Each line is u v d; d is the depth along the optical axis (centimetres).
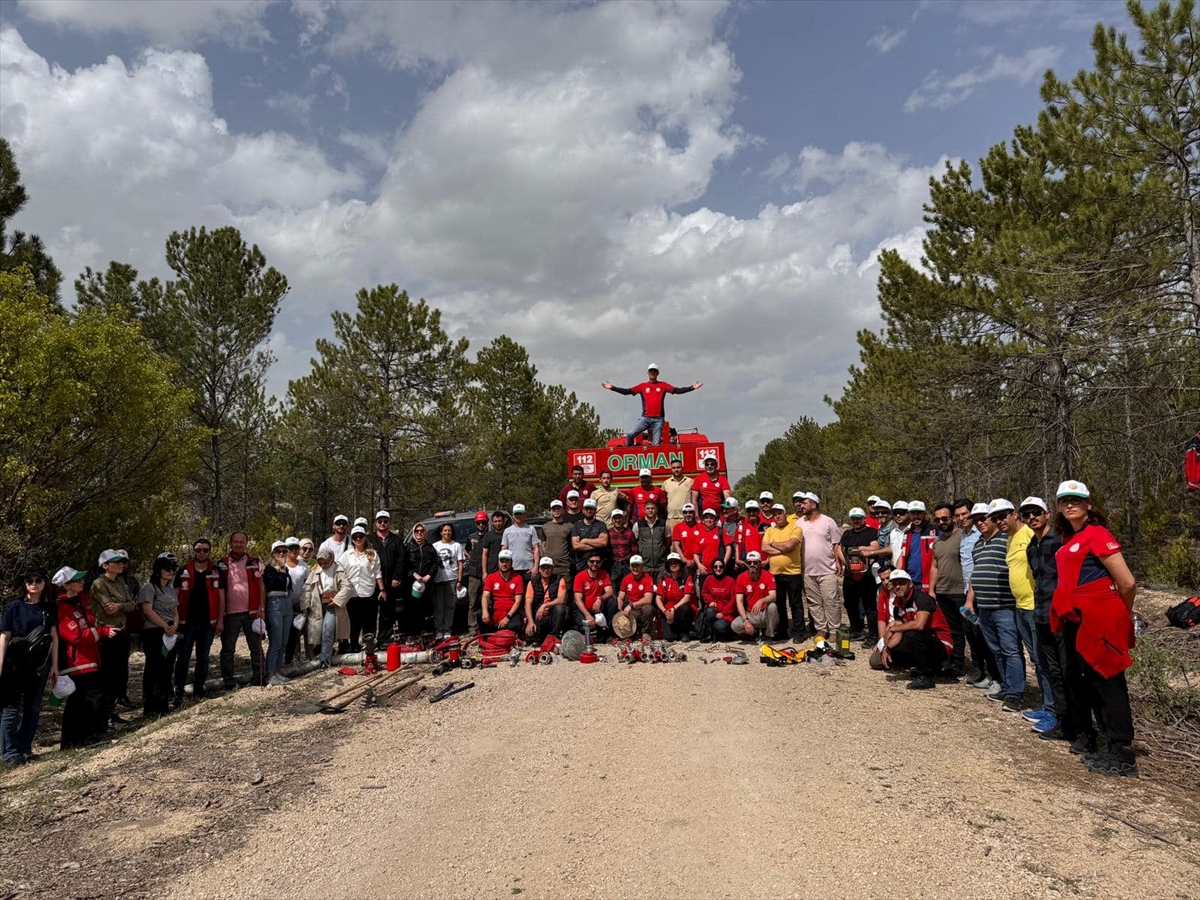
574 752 616
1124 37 1276
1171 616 1087
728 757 592
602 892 395
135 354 1263
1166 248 1307
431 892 406
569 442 3625
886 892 384
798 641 1052
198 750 675
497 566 1116
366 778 584
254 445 2475
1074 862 410
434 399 2770
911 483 2270
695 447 1335
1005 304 1539
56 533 1262
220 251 2291
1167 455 1620
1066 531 603
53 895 421
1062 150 1366
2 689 714
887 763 573
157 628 855
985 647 793
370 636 977
